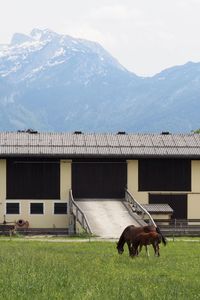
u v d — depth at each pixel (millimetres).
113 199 86438
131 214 78688
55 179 86188
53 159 86250
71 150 86438
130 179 87125
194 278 34406
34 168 86062
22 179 85875
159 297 26359
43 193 86000
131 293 26891
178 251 50375
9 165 85812
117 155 86250
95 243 59125
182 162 87938
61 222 85812
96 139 89625
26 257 40406
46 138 89250
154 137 91312
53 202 85875
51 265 35594
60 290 27047
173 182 87688
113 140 89562
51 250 50625
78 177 86562
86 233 69625
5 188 85625
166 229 77250
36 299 25047
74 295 25969
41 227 85562
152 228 45000
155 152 87125
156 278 33312
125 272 36062
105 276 33188
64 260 41406
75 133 91562
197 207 87875
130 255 44719
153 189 87438
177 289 28766
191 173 87938
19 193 85812
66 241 62656
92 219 75938
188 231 74688
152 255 45969
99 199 86375
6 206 85562
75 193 86375
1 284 27828
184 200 87750
